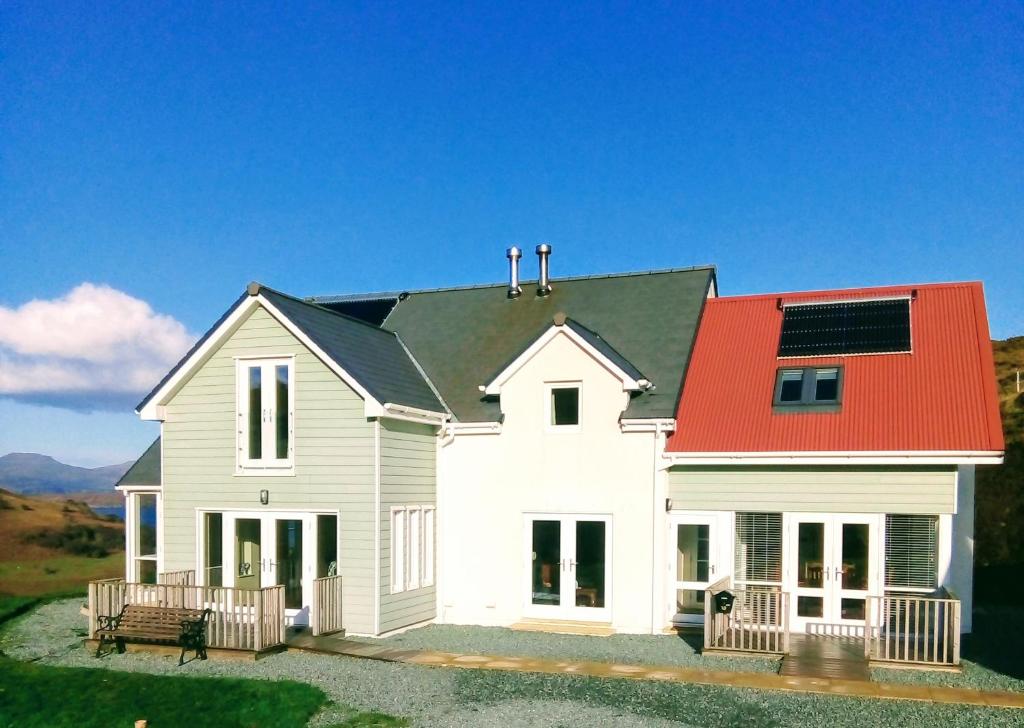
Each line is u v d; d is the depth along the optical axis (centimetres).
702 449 1861
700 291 2330
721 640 1608
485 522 2030
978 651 1619
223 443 1956
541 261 2522
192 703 1289
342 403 1859
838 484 1781
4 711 1276
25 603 2358
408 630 1905
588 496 1942
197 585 1841
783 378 1992
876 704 1243
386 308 2681
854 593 1745
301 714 1227
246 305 1922
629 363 2052
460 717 1206
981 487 2692
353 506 1834
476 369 2261
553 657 1580
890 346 1972
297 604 1867
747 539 1847
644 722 1168
